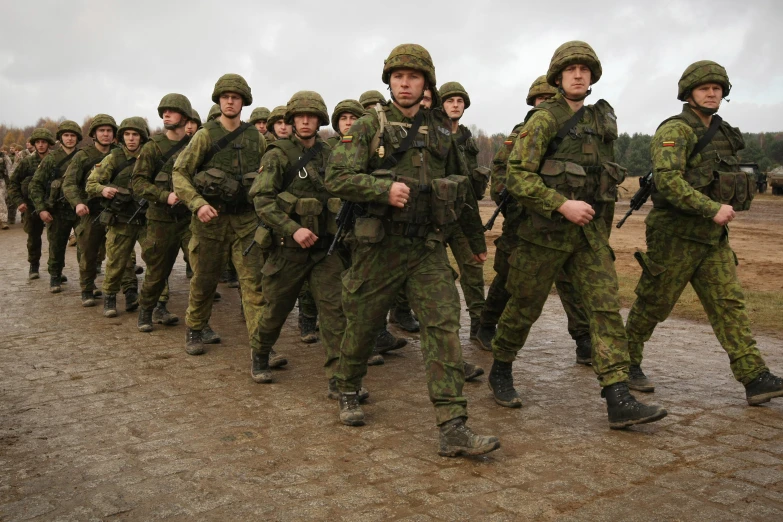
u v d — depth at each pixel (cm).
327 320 514
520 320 493
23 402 523
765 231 1922
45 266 1288
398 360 650
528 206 450
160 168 707
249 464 402
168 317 793
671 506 340
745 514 331
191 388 558
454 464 398
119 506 349
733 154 510
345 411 470
